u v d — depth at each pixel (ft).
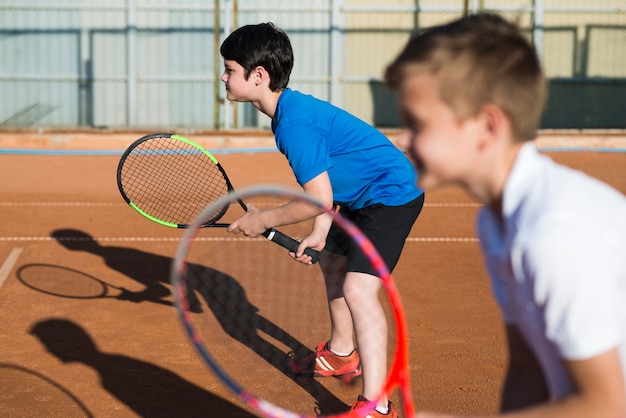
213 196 33.01
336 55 62.18
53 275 22.76
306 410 14.30
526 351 6.80
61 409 14.29
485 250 6.31
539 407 5.49
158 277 22.59
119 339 17.79
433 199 35.65
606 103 63.46
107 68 62.34
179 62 62.54
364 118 63.52
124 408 14.39
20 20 61.57
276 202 34.63
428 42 5.71
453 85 5.57
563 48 63.26
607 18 62.90
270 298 20.30
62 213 31.63
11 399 14.62
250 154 50.98
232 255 24.80
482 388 15.35
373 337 12.82
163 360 16.60
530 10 61.52
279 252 25.20
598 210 5.43
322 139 12.74
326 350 15.47
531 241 5.37
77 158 48.34
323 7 62.03
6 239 27.09
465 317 19.53
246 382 15.39
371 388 12.76
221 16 61.11
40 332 18.17
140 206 32.07
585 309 5.20
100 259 24.56
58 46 61.98
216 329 18.20
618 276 5.45
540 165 5.70
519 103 5.61
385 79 6.06
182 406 14.52
